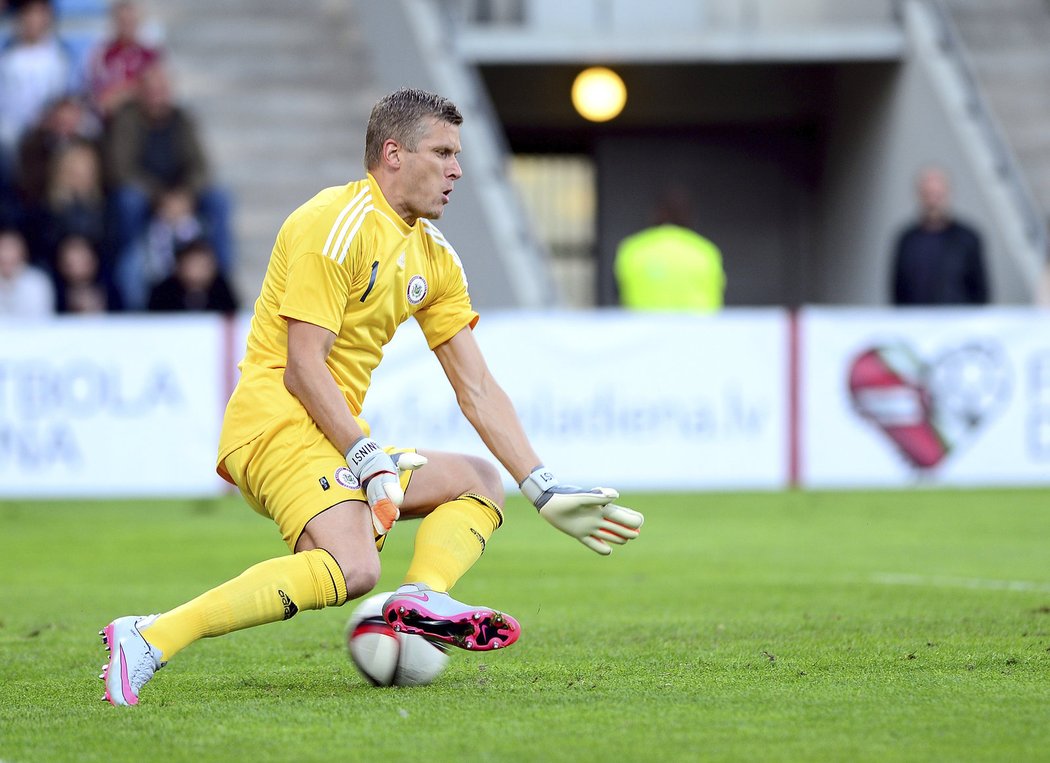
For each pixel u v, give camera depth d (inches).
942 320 1635.1
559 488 584.4
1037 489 1673.2
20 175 1968.5
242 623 537.6
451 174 573.3
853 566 1050.7
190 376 1526.8
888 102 2431.1
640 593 906.1
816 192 2753.4
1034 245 2127.2
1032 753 453.4
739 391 1601.9
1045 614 785.6
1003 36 2561.5
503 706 532.7
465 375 606.2
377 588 965.8
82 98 2048.5
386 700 545.6
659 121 2711.6
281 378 563.8
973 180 2196.1
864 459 1632.6
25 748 471.8
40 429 1514.5
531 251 2062.0
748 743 468.4
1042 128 2466.8
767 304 2778.1
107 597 912.9
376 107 576.7
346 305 564.4
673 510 1491.1
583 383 1569.9
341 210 560.7
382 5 2438.5
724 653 655.8
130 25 2090.3
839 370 1622.8
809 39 2390.5
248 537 1283.2
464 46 2385.6
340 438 549.0
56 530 1349.7
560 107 2630.4
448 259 600.7
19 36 2127.2
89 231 1892.2
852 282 2576.3
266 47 2496.3
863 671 602.9
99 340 1517.0
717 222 2765.7
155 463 1525.6
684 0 2472.9
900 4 2400.3
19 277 1791.3
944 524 1352.1
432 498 591.8
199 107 2410.2
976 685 568.7
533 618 792.3
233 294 1739.7
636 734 482.9
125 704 532.1
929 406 1638.8
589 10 2464.3
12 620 808.3
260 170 2354.8
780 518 1412.4
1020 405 1646.2
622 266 1819.6
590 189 2765.7
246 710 528.1
